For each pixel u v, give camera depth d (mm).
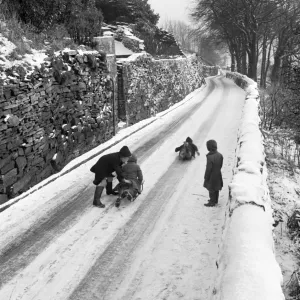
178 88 27531
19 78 7676
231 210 4621
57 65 9547
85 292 4723
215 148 7477
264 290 2732
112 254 5680
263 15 38312
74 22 13398
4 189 7227
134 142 13859
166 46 39844
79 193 8352
